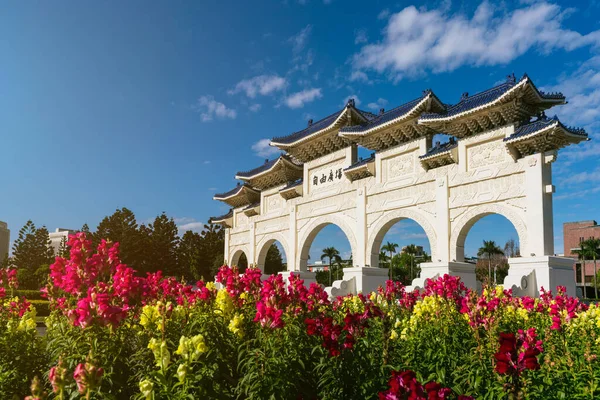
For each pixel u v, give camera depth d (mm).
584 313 9891
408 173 28750
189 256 72938
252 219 44719
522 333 5742
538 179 21953
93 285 7102
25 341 8094
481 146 24922
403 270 80000
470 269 25250
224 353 7445
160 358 4883
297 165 40219
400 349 7785
